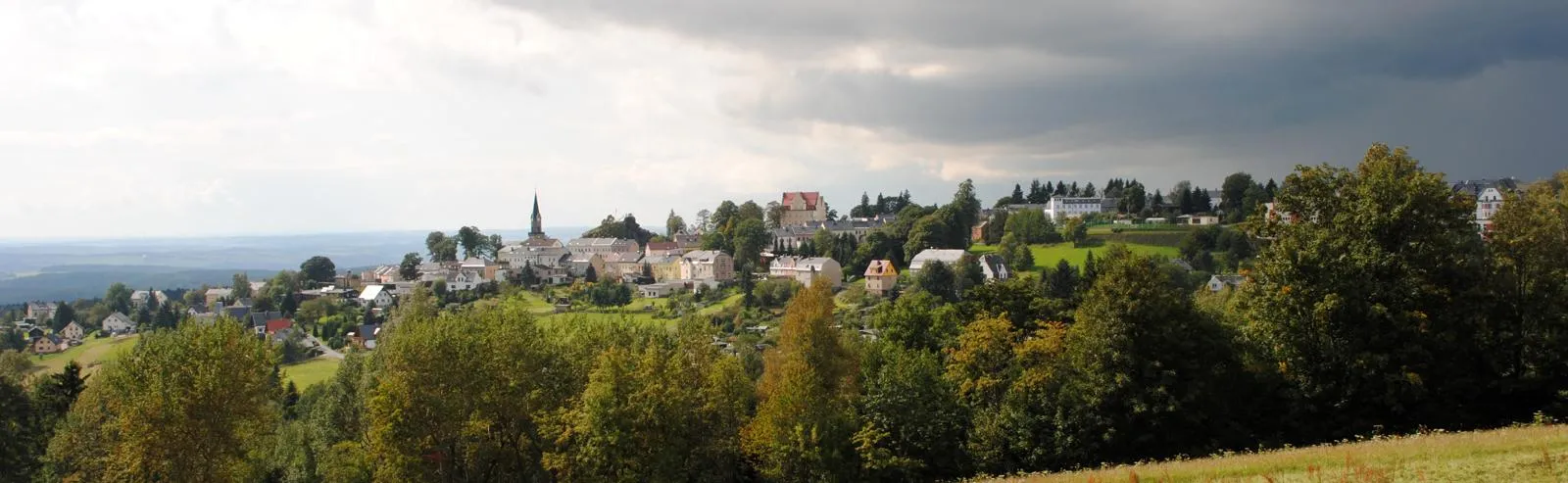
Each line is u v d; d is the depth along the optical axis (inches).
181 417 1918.1
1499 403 1808.6
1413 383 1707.7
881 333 2819.9
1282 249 1889.8
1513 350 1819.6
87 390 2787.9
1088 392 1920.5
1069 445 1918.1
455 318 2330.2
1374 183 1836.9
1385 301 1800.0
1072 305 2600.9
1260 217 2034.9
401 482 1984.5
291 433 3248.0
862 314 6456.7
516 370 2106.3
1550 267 1774.1
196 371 1988.2
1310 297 1840.6
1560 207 1825.8
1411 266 1782.7
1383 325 1796.3
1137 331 1895.9
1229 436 1882.4
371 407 2026.3
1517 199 1884.8
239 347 2042.3
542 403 2134.6
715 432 2209.6
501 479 2269.9
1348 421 1828.2
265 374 2114.9
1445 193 1807.3
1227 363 1956.2
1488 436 1375.5
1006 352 2207.2
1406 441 1411.2
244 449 2105.1
